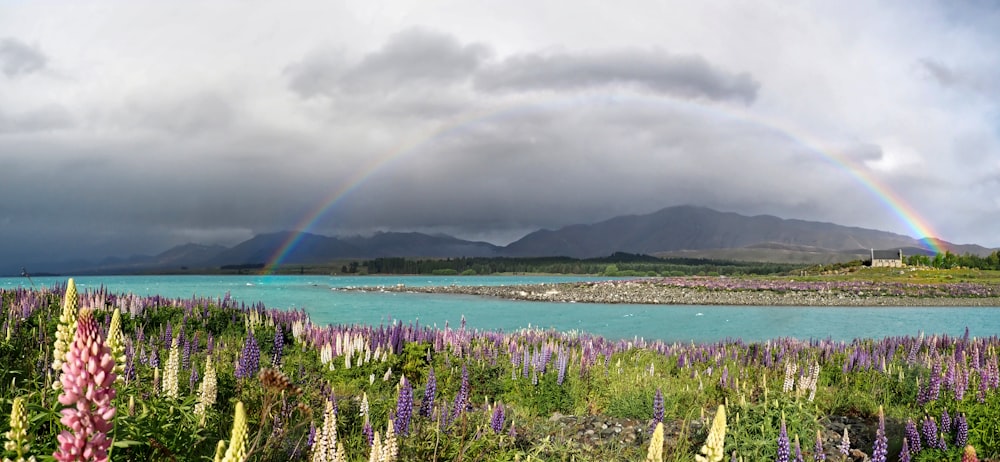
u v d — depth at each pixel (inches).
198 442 261.6
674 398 557.3
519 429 442.0
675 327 1711.4
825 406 561.3
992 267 5383.9
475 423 394.9
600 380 635.5
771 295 2928.2
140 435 227.5
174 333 734.5
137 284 5689.0
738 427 410.6
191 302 969.5
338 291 3993.6
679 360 801.6
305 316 955.3
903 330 1643.7
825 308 2486.5
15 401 155.7
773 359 781.9
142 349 454.0
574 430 474.9
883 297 2832.2
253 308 971.9
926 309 2444.6
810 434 415.8
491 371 600.1
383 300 2945.4
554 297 3036.4
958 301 2731.3
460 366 602.9
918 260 5767.7
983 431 390.6
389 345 632.4
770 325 1765.5
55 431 210.8
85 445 131.5
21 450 154.1
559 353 582.6
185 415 277.0
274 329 794.8
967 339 919.0
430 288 4185.5
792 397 528.7
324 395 407.8
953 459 374.0
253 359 415.5
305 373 534.6
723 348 845.2
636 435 467.2
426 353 621.3
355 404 417.7
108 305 839.1
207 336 745.0
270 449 278.4
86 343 131.8
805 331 1616.6
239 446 134.8
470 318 1964.8
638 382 628.1
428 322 1768.0
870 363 694.5
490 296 3344.0
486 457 346.0
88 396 130.5
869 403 574.9
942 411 427.8
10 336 466.9
